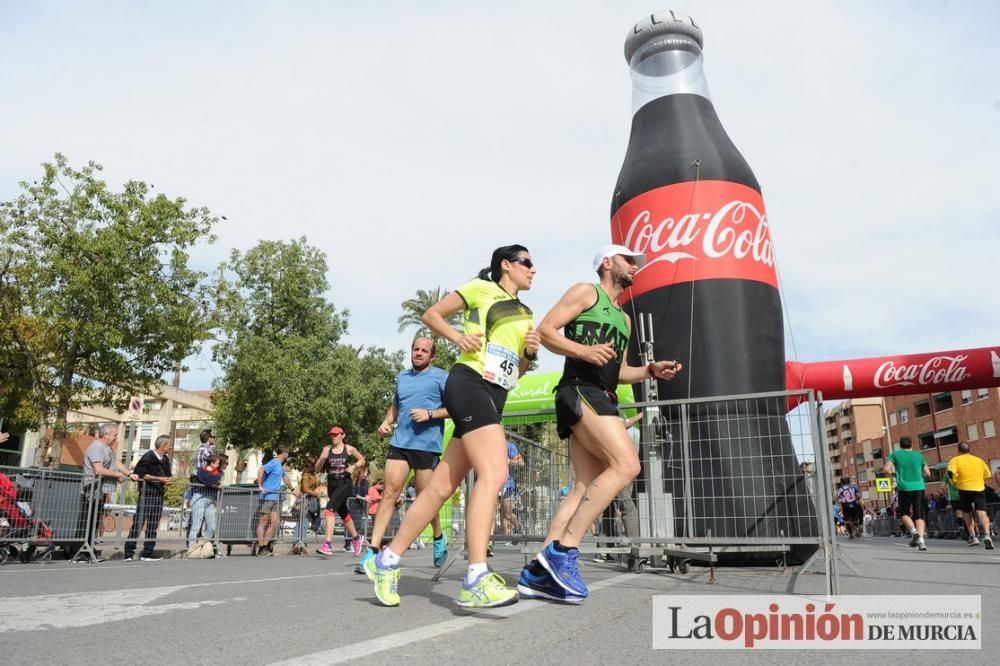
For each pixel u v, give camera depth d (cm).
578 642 251
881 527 2778
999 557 833
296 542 1164
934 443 5894
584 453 383
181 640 243
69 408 1884
